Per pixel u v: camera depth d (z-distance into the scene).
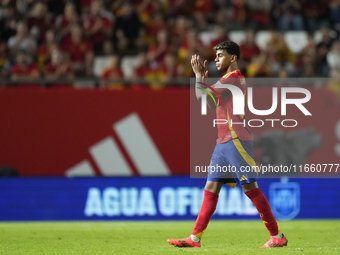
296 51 47.66
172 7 48.12
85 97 29.95
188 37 41.88
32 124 29.66
